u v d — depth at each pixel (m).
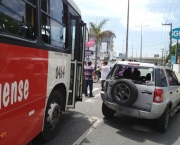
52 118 4.21
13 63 2.51
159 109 4.84
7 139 2.50
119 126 5.58
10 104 2.47
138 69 5.96
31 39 3.05
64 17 4.61
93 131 5.10
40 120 3.50
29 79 2.94
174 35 31.41
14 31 2.62
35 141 4.24
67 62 4.81
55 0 3.96
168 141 4.75
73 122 5.68
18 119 2.71
